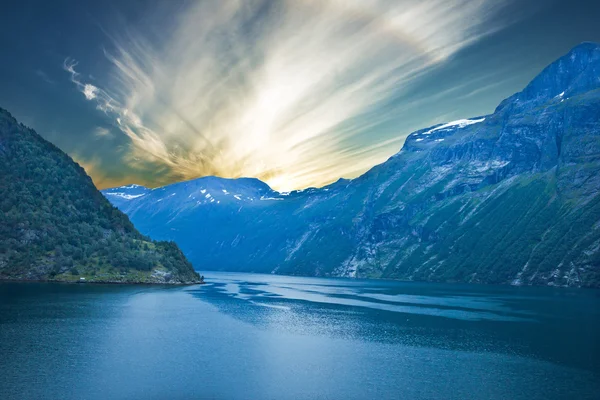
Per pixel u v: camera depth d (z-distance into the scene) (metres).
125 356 81.62
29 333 95.75
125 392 62.78
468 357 91.06
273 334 110.94
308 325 127.75
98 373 70.56
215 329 114.06
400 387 70.38
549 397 66.88
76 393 61.44
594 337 113.44
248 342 99.56
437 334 116.56
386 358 89.06
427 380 74.50
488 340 108.75
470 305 194.00
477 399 65.56
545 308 181.00
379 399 64.81
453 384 72.44
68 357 78.69
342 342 104.00
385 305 192.00
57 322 110.12
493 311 169.75
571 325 132.62
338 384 71.12
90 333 99.69
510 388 70.75
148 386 65.81
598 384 73.19
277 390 67.06
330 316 149.75
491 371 80.38
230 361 82.00
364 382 72.62
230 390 66.00
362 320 141.38
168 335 103.06
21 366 72.12
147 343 93.19
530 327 128.62
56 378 67.12
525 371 80.62
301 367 80.31
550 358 90.50
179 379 69.75
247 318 137.12
